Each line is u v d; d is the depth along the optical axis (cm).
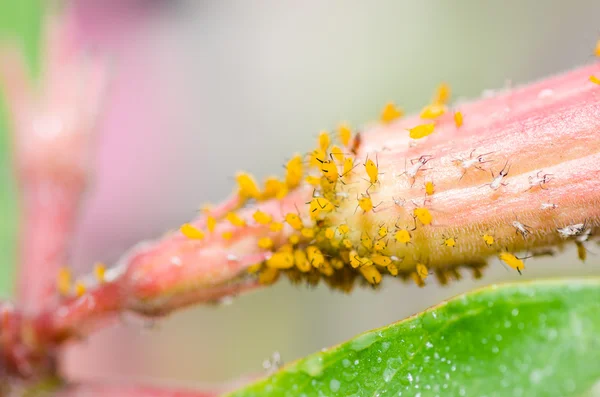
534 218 16
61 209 20
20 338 18
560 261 23
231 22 33
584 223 16
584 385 15
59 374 18
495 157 16
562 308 15
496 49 30
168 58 32
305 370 16
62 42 21
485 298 15
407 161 16
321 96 31
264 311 28
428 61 30
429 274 16
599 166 16
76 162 20
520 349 15
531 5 30
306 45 32
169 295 17
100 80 20
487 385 15
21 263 19
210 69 33
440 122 16
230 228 17
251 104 32
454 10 31
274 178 17
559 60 30
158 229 30
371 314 29
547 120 16
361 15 32
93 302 18
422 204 16
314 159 16
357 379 16
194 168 32
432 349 15
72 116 20
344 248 16
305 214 16
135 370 27
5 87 20
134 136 31
